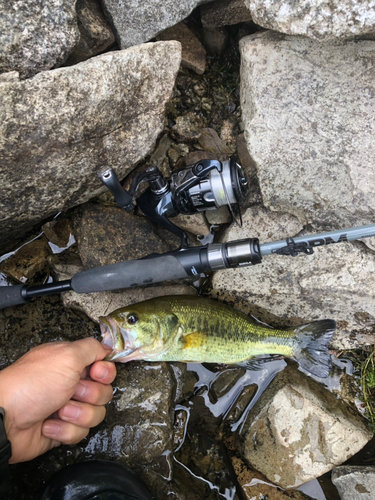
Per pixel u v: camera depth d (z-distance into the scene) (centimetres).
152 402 42
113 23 38
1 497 30
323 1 30
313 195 40
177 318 40
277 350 43
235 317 43
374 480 40
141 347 39
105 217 43
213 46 48
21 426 32
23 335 44
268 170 40
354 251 41
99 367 36
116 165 38
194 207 40
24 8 31
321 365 42
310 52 37
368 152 37
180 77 47
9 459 31
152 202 41
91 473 37
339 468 41
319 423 42
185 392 45
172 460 42
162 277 37
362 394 46
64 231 44
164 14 39
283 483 42
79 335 44
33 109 31
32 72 34
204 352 42
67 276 44
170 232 45
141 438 41
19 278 44
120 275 37
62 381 32
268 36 39
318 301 44
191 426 45
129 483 37
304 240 36
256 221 44
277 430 42
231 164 38
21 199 36
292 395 43
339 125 38
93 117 33
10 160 32
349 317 44
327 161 38
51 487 36
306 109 38
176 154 46
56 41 33
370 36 36
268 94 39
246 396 45
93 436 41
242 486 43
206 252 36
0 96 29
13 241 43
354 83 37
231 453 45
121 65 33
